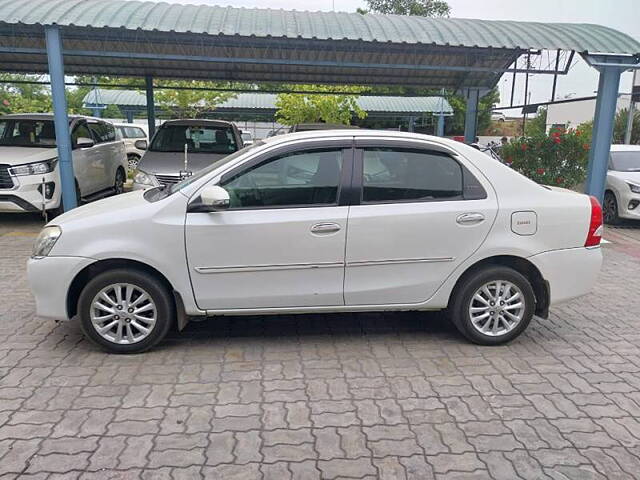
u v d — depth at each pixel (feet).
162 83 76.89
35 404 11.32
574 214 14.12
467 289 14.10
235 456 9.74
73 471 9.24
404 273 13.79
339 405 11.53
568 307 18.13
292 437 10.35
